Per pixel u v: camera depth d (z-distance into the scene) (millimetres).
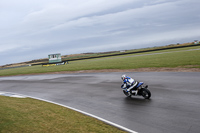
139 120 6809
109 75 19750
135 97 10094
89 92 12609
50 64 60125
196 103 7863
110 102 9625
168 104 8180
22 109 8859
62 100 11164
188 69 17578
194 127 5711
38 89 16047
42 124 6707
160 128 5941
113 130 6098
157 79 14422
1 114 7707
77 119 7391
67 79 20531
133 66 25438
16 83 21781
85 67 33250
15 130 5961
